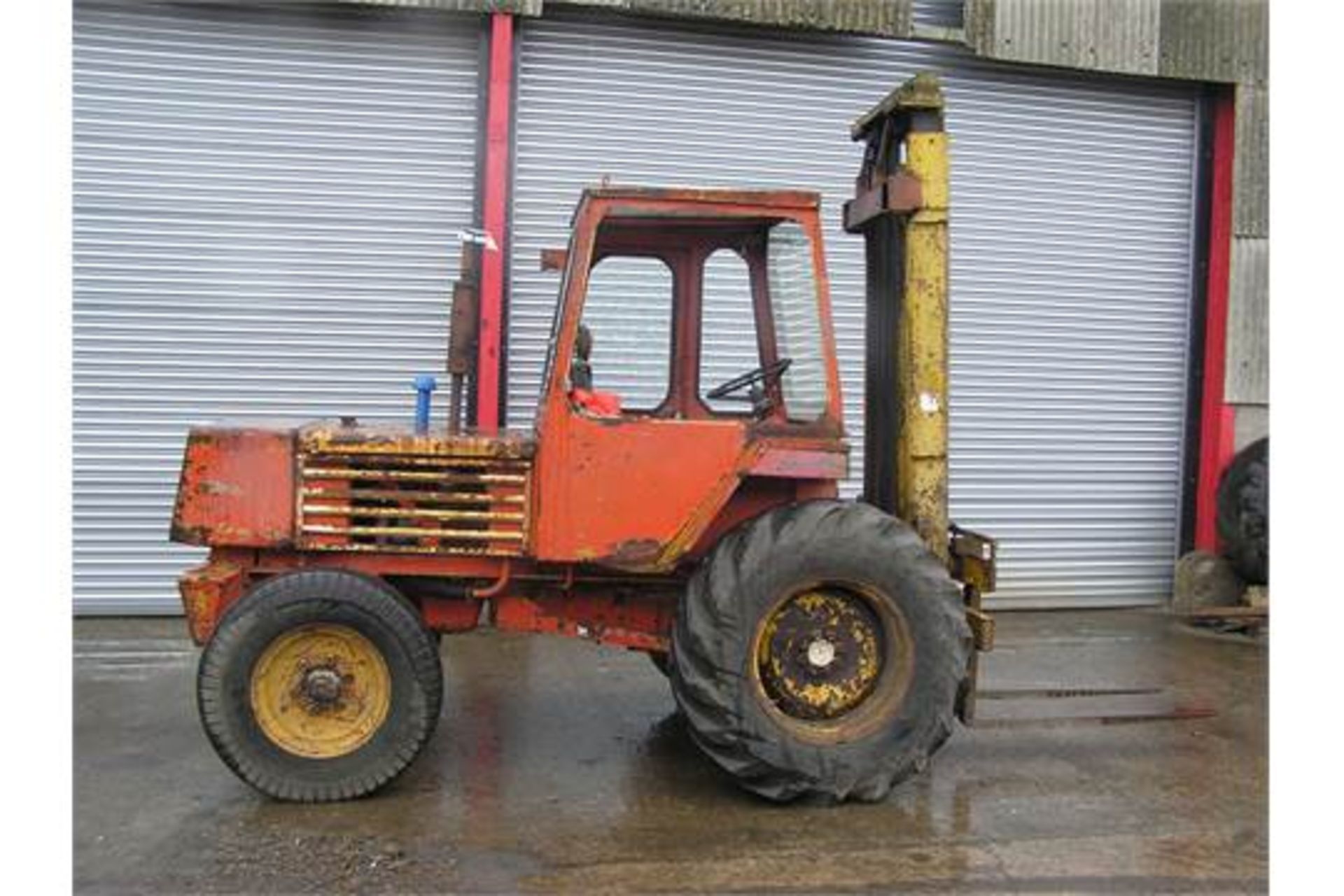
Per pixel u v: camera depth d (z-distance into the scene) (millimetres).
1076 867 3518
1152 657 6453
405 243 6836
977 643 4258
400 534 4066
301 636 3867
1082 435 7852
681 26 7039
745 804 3984
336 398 6844
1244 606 7449
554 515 3947
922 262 4238
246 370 6746
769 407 4348
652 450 3959
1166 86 7805
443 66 6797
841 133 7277
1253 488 7230
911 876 3420
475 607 4410
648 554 3959
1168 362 7969
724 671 3826
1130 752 4664
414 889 3273
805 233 4031
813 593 4012
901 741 3951
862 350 7297
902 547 3953
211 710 3770
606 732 4777
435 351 6895
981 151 7547
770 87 7172
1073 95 7672
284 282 6754
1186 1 7578
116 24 6496
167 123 6590
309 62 6695
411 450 4074
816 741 3912
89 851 3496
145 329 6637
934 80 4199
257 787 3811
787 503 4199
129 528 6691
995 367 7676
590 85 6961
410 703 3863
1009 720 4645
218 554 4207
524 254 6945
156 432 6684
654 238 4395
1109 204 7797
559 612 4387
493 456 4074
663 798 4023
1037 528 7801
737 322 4477
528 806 3914
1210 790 4223
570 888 3295
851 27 7082
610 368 4402
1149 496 7984
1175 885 3400
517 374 6957
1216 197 7855
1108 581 7938
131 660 5797
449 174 6848
